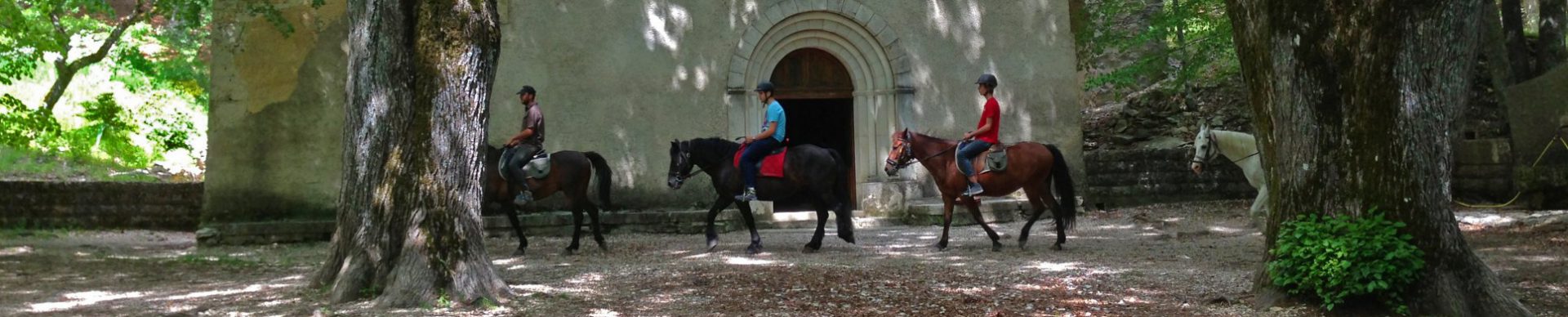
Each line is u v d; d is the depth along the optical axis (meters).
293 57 14.91
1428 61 6.71
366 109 8.32
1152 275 9.27
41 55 16.64
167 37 25.69
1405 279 6.64
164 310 7.71
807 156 11.80
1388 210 6.71
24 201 17.02
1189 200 18.44
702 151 12.06
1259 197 12.82
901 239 13.59
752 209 15.77
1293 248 6.95
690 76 15.70
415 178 7.88
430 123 7.90
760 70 15.98
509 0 15.12
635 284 8.99
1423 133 6.71
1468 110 19.62
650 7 15.62
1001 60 16.83
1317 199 6.93
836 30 16.22
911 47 16.34
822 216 12.01
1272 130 7.21
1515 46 18.89
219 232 14.19
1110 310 7.48
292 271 10.54
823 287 8.68
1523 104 16.19
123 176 20.97
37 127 16.23
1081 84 23.91
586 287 8.84
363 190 8.38
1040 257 11.01
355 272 8.03
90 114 18.80
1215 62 23.58
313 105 14.93
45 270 10.54
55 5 18.16
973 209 11.88
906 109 16.19
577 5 15.38
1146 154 18.33
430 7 7.96
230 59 14.86
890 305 7.75
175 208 17.31
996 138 11.80
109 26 24.75
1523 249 11.05
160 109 24.05
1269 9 7.07
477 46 8.02
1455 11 6.70
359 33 8.38
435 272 7.76
